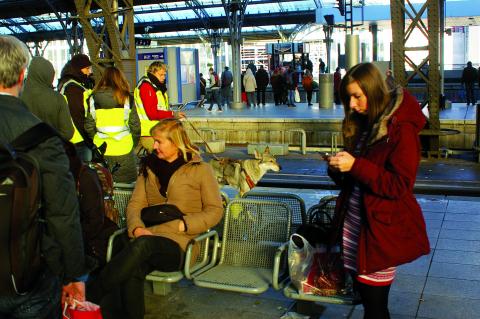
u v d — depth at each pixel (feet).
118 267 12.62
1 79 8.63
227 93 80.18
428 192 30.53
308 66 96.78
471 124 48.03
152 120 24.38
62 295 10.19
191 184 14.24
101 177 15.25
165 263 13.48
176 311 14.73
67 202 8.66
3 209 7.81
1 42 8.66
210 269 14.65
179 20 142.82
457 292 15.40
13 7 116.26
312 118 53.93
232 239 15.31
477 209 24.50
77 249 8.87
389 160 9.91
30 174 8.00
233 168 23.61
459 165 39.58
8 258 7.93
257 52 181.27
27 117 8.70
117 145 20.15
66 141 11.75
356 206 10.56
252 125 55.88
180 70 83.97
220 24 139.13
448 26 137.90
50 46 198.08
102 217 12.57
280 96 81.66
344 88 10.39
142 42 117.19
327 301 11.98
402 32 43.34
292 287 12.64
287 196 16.16
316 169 38.75
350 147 10.95
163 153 14.35
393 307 14.52
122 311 13.17
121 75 20.12
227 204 15.61
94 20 124.67
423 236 10.21
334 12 105.19
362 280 10.30
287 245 13.32
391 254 9.95
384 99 10.12
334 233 11.27
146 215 14.02
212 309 14.82
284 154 45.85
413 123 9.95
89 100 20.20
